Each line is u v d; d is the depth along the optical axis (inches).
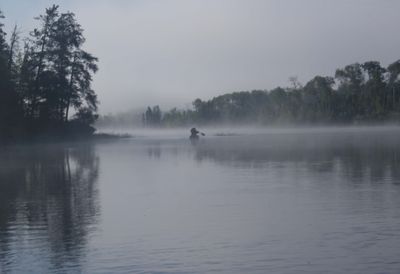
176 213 520.7
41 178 871.1
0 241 416.2
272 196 610.9
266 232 430.0
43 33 2476.6
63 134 2532.0
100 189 711.7
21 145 2222.0
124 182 787.4
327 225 448.1
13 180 847.1
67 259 365.4
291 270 332.5
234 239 410.6
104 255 374.0
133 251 382.9
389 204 535.8
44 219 502.0
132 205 573.9
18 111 2148.1
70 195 658.8
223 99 6889.8
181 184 745.6
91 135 2751.0
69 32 2508.6
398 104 4746.6
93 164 1151.0
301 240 401.7
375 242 390.3
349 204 542.0
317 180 743.1
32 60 2425.0
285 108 5526.6
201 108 7042.3
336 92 5108.3
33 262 358.9
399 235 408.8
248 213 511.2
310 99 5246.1
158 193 661.3
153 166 1060.5
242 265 345.1
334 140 2117.4
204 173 892.0
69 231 449.1
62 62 2487.7
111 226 466.0
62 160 1299.2
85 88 2593.5
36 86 2407.7
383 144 1689.2
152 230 447.2
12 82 2101.4
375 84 4867.1
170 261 357.4
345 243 389.7
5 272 338.6
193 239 413.7
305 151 1408.7
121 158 1334.9
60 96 2456.9
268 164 1026.7
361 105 4940.9
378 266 335.6
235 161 1128.2
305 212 506.9
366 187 658.2
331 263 343.6
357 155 1196.5
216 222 473.4
